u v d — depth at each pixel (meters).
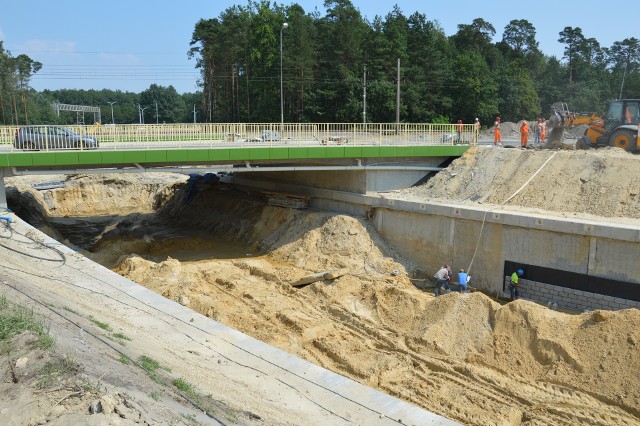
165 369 8.86
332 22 64.19
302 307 18.75
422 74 60.38
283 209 28.92
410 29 63.66
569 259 19.59
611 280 18.62
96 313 11.62
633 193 20.73
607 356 13.44
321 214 26.88
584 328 14.30
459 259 22.84
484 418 12.20
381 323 17.41
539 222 20.08
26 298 10.29
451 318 16.16
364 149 26.34
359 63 61.16
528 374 14.02
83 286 14.19
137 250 27.53
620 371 13.04
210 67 73.81
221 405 8.02
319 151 25.48
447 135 29.91
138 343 10.10
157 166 25.27
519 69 73.62
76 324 9.66
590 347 13.80
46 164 21.23
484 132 51.12
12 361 7.28
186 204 35.50
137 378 7.71
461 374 14.20
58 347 7.83
